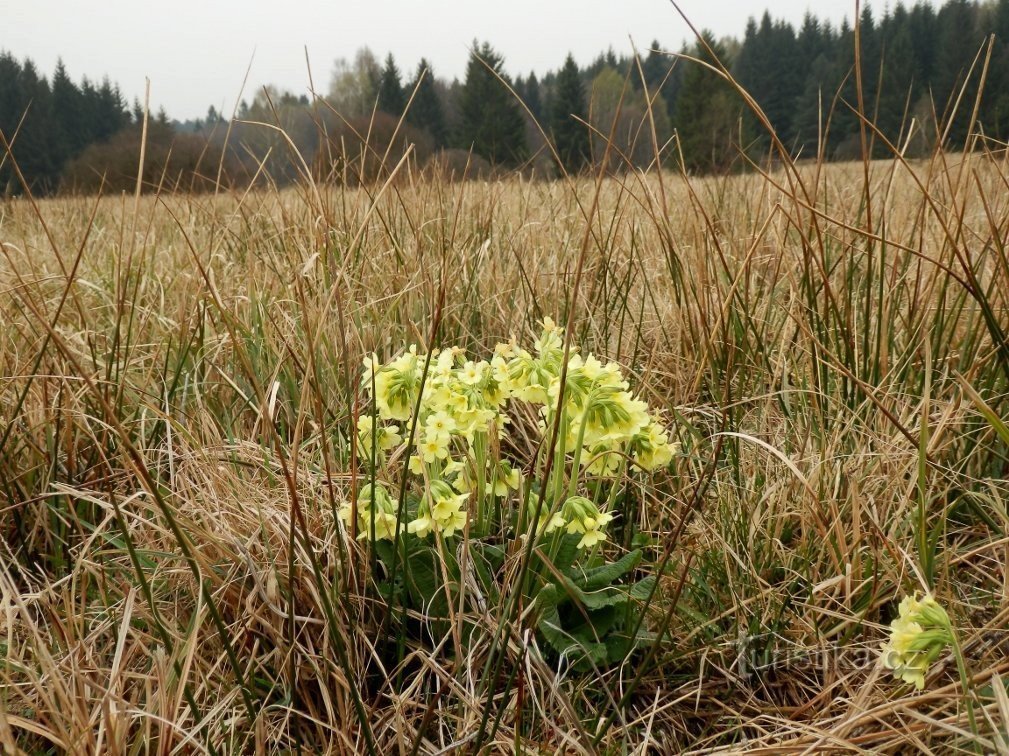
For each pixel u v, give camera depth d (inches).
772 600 80.0
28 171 968.3
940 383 101.9
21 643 73.7
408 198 177.3
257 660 70.7
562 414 72.9
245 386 116.6
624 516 95.1
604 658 71.1
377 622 76.9
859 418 97.4
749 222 153.3
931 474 88.9
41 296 110.0
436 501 69.6
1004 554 80.3
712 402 109.3
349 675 62.7
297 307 126.8
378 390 75.2
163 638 68.6
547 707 69.6
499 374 74.5
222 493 90.1
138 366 119.9
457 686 65.6
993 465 93.7
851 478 82.8
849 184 183.5
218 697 67.0
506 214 191.6
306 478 89.0
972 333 102.4
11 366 112.0
